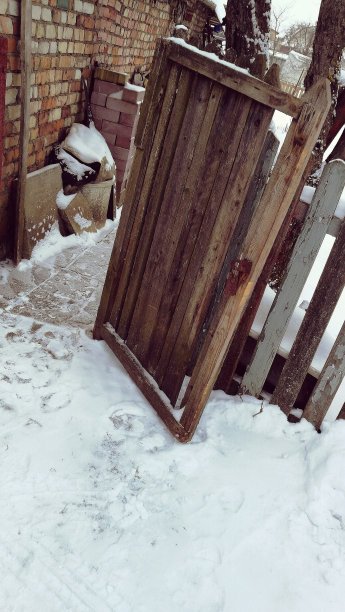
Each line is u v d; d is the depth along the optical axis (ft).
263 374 8.59
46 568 5.65
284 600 5.85
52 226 14.05
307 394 8.70
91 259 14.01
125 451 7.54
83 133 15.26
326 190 7.11
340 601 5.96
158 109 7.87
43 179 12.92
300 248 7.53
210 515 6.74
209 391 7.43
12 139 11.00
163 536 6.35
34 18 10.77
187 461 7.59
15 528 5.98
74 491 6.66
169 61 7.52
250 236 6.59
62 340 9.92
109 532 6.25
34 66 11.43
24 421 7.57
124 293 9.38
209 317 8.49
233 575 6.02
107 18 15.60
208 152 7.20
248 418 8.48
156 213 8.32
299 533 6.66
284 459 7.86
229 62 7.02
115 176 17.28
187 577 5.90
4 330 9.73
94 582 5.63
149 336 8.81
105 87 16.10
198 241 7.52
